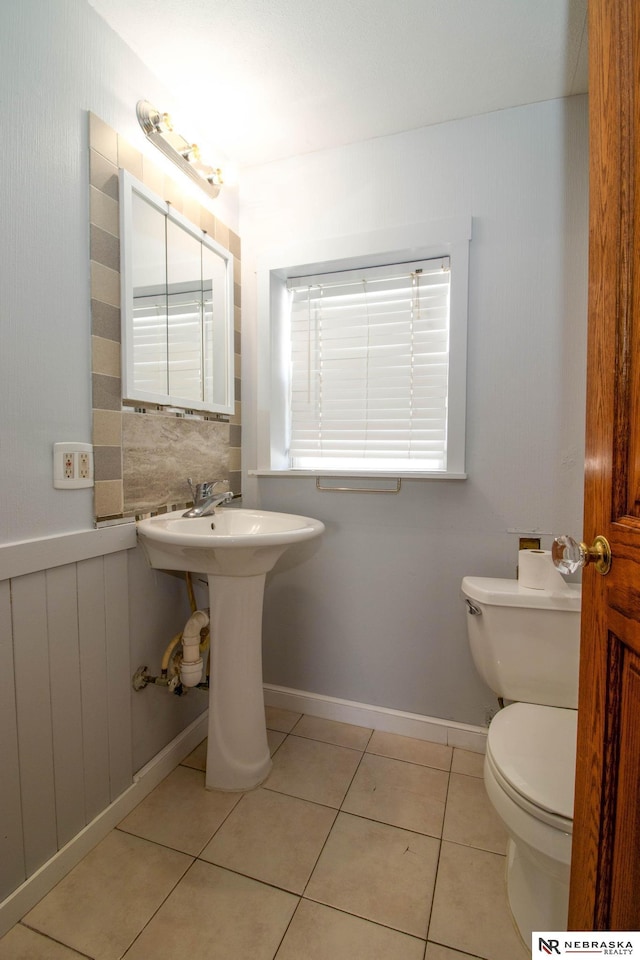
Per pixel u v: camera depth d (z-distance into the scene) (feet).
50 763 3.64
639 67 1.79
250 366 6.32
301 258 5.84
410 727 5.62
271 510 6.28
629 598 1.85
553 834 2.79
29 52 3.39
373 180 5.53
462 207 5.17
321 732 5.72
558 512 5.00
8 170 3.26
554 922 3.10
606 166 2.08
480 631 4.51
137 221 4.52
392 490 5.61
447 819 4.35
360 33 4.10
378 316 5.90
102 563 4.16
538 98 4.83
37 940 3.24
